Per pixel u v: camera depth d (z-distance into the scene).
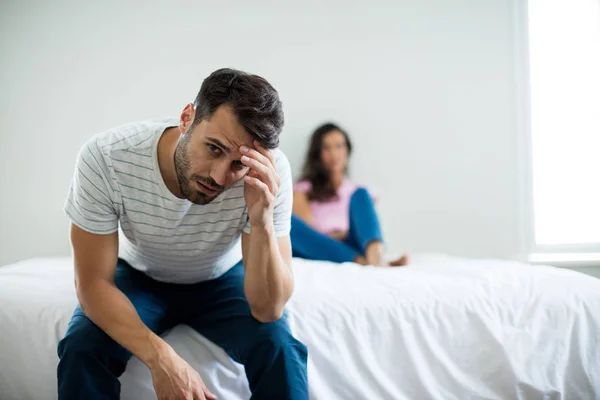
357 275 1.63
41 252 2.40
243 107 1.01
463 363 1.37
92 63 2.42
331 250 2.13
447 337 1.37
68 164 2.41
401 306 1.39
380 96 2.56
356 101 2.56
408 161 2.57
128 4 2.44
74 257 1.15
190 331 1.29
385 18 2.55
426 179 2.58
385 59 2.56
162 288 1.32
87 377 1.07
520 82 2.56
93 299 1.11
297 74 2.54
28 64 2.38
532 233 2.57
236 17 2.51
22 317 1.27
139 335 1.08
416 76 2.57
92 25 2.42
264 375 1.13
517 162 2.58
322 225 2.36
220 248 1.25
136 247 1.26
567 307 1.43
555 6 2.59
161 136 1.15
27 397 1.25
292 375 1.13
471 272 1.64
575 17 2.59
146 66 2.46
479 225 2.58
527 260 2.52
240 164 1.06
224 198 1.17
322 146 2.42
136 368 1.20
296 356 1.15
